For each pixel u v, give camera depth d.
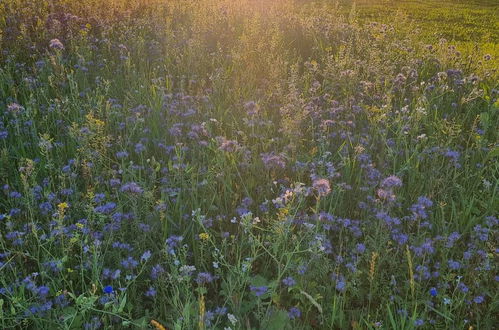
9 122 6.06
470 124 7.05
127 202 4.69
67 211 4.54
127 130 5.94
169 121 6.05
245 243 4.27
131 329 3.57
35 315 3.52
